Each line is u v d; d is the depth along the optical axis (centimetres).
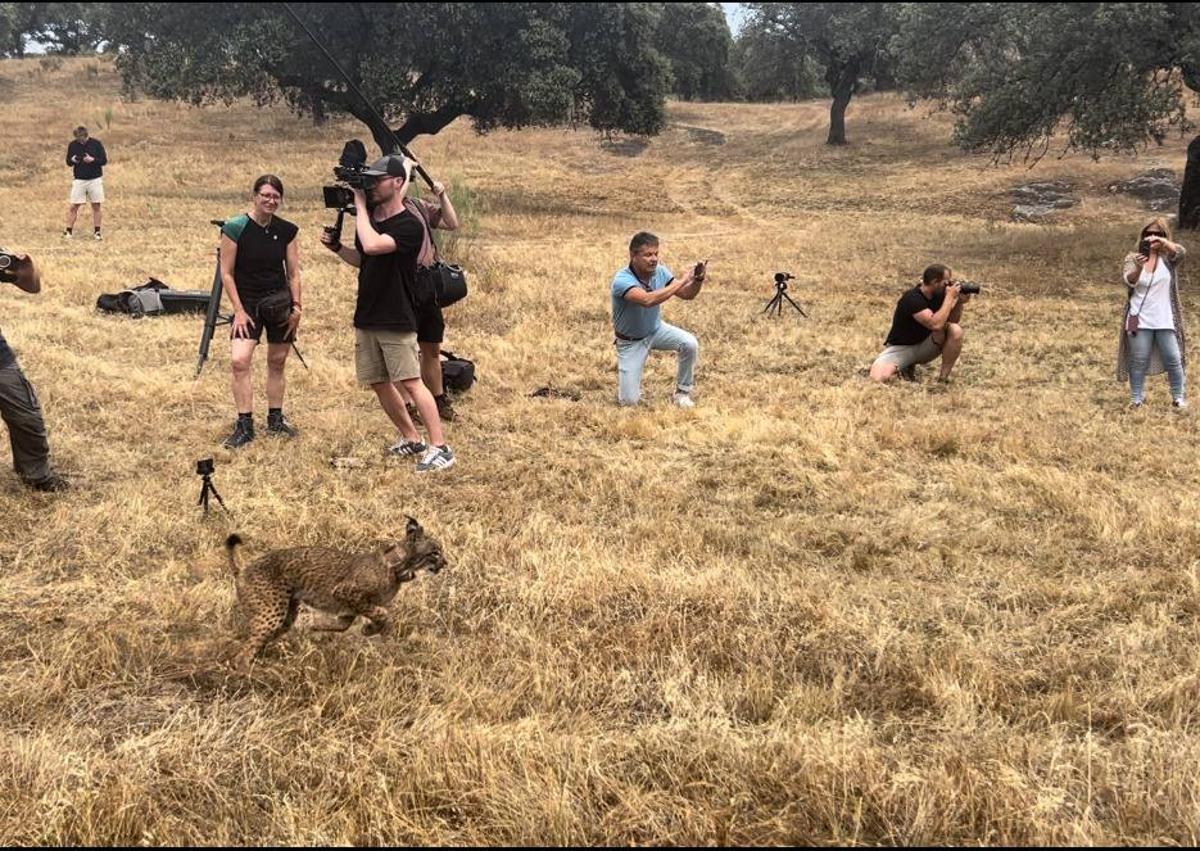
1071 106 1155
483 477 575
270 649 372
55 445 600
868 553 478
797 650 376
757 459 621
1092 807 280
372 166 552
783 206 2675
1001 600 421
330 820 274
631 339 757
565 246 1753
